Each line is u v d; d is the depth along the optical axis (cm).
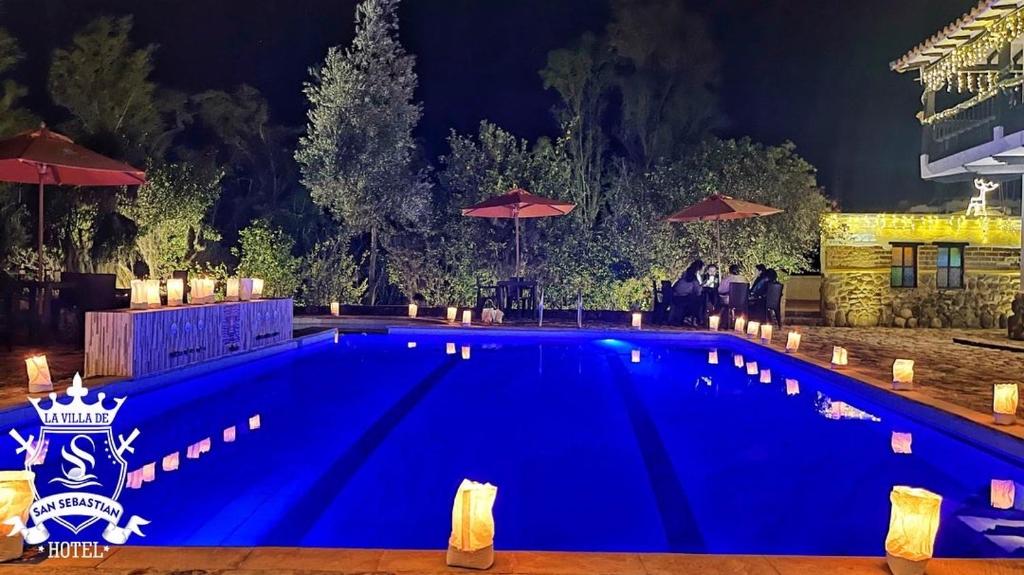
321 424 646
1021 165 1316
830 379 850
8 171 1073
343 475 486
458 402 750
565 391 818
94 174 1092
